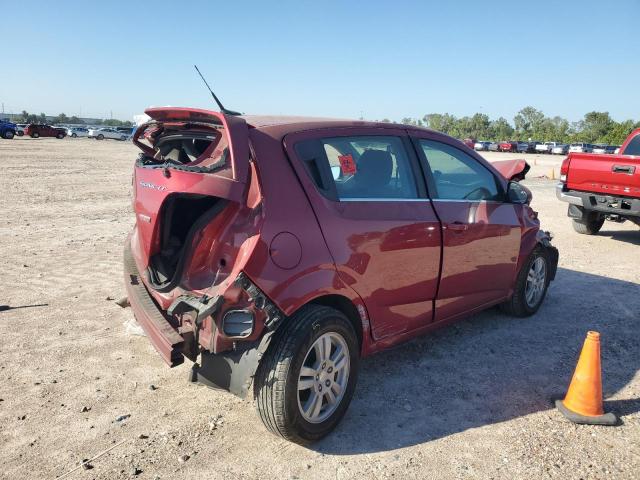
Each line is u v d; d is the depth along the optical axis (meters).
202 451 3.21
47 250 7.89
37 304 5.58
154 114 3.63
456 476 3.03
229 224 3.13
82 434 3.35
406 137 4.20
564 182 9.59
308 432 3.20
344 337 3.38
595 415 3.62
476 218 4.54
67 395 3.81
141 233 3.48
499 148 77.69
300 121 3.61
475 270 4.61
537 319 5.55
